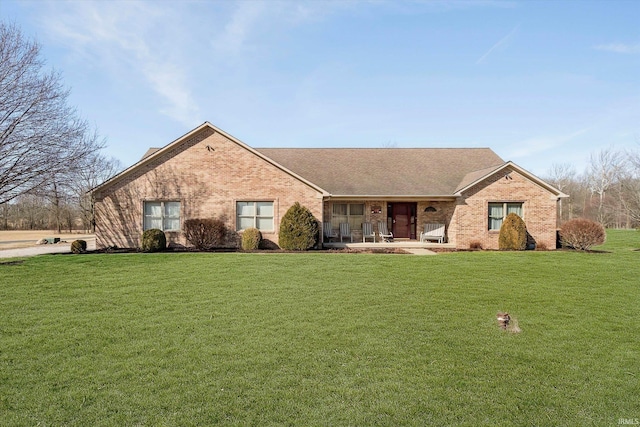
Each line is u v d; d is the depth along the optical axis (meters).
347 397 4.21
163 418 3.77
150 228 18.52
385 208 21.39
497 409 4.02
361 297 8.70
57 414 3.84
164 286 9.77
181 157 18.55
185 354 5.39
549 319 7.23
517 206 19.42
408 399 4.19
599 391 4.46
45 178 16.53
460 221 19.12
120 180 18.39
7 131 15.88
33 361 5.15
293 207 17.89
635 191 33.81
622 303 8.38
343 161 23.11
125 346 5.70
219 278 10.75
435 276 11.16
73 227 50.12
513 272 11.84
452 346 5.80
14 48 16.08
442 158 23.61
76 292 9.15
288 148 24.81
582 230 18.14
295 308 7.78
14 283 10.16
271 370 4.88
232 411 3.90
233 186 18.59
